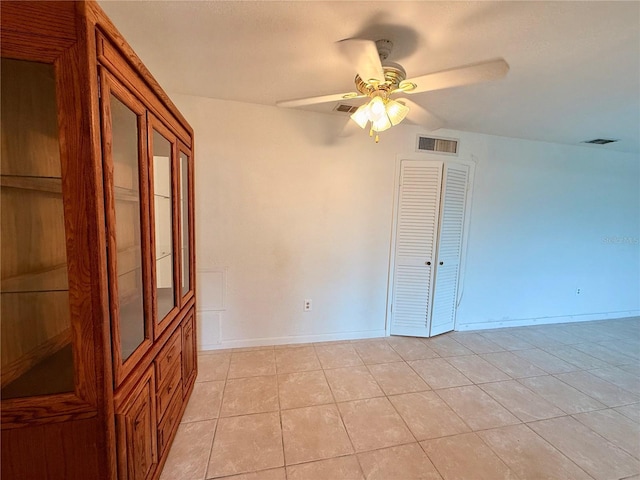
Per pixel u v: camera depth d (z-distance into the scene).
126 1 1.24
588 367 2.64
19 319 0.89
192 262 2.05
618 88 2.00
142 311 1.24
